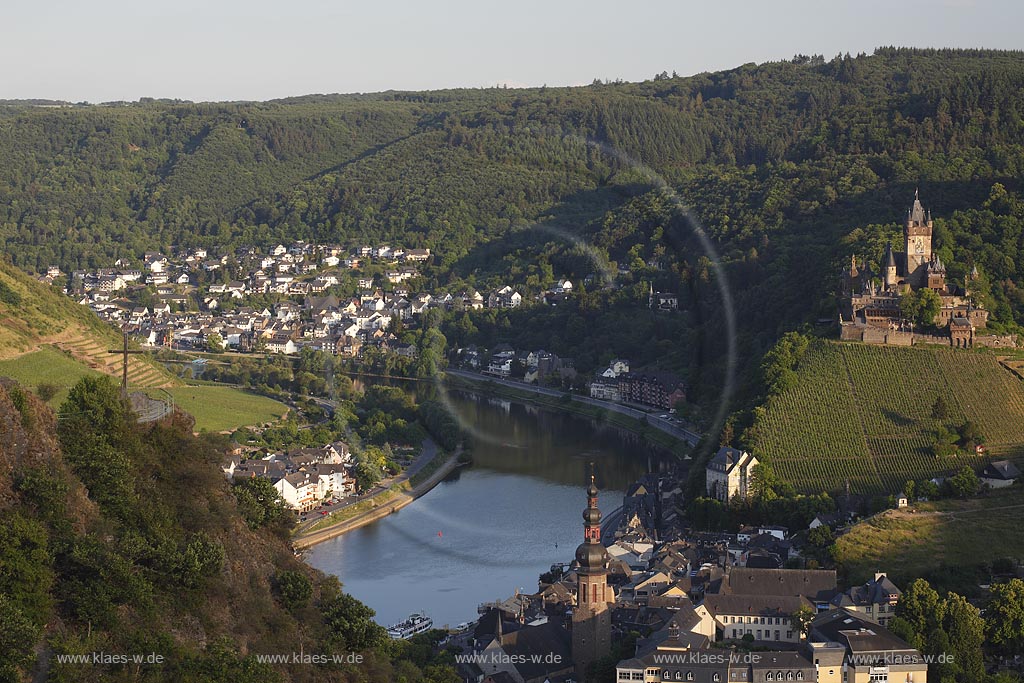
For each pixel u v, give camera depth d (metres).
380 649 171.12
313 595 167.00
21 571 129.38
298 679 146.62
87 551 135.12
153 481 155.88
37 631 124.44
